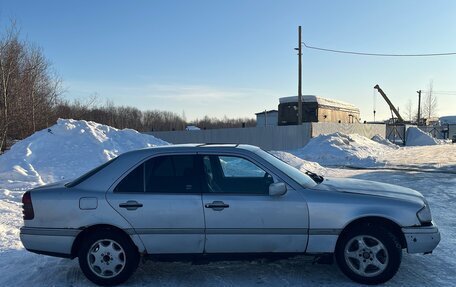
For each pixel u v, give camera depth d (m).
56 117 30.41
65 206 4.91
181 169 5.03
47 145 14.27
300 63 30.14
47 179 12.10
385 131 39.56
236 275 5.13
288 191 4.86
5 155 13.34
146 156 5.07
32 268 5.54
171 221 4.82
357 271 4.77
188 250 4.86
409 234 4.73
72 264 5.69
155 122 87.69
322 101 34.22
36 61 28.91
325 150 25.03
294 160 18.30
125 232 4.87
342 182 5.54
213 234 4.81
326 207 4.77
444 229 7.12
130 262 4.90
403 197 4.96
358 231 4.77
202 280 5.00
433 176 15.07
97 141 14.76
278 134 30.88
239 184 4.98
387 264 4.70
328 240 4.77
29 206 5.01
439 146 34.09
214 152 5.10
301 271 5.22
